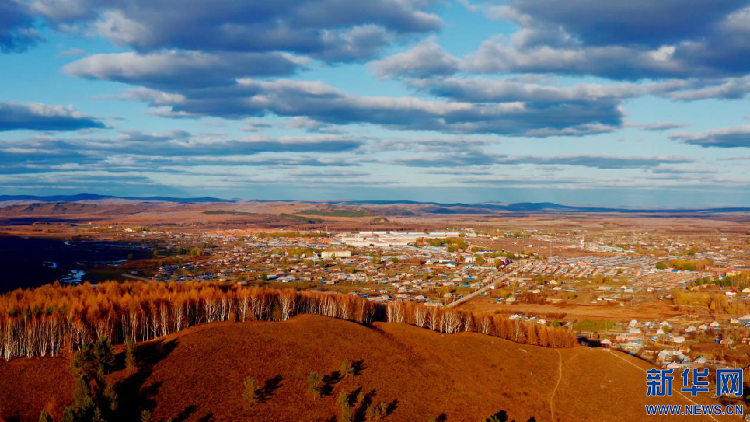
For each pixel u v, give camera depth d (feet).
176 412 524.52
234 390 567.18
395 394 595.88
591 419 593.01
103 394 515.09
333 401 568.82
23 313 639.76
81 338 643.86
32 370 559.79
